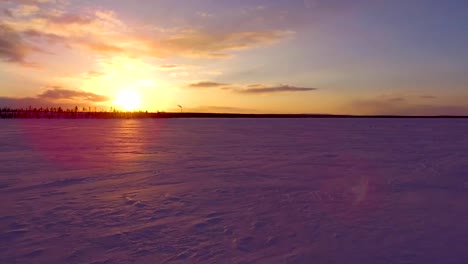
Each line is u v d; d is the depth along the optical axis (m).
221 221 5.35
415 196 6.91
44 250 4.23
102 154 13.95
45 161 11.89
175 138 23.09
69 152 14.58
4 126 42.00
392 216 5.59
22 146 17.02
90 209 5.97
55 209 5.97
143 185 8.01
